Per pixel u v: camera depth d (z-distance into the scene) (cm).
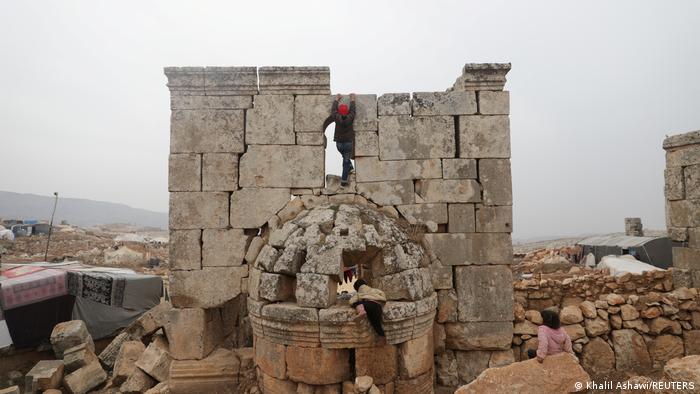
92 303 1048
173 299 705
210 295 710
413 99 751
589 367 734
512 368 445
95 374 756
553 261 1655
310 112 742
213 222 721
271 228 720
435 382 707
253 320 618
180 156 727
